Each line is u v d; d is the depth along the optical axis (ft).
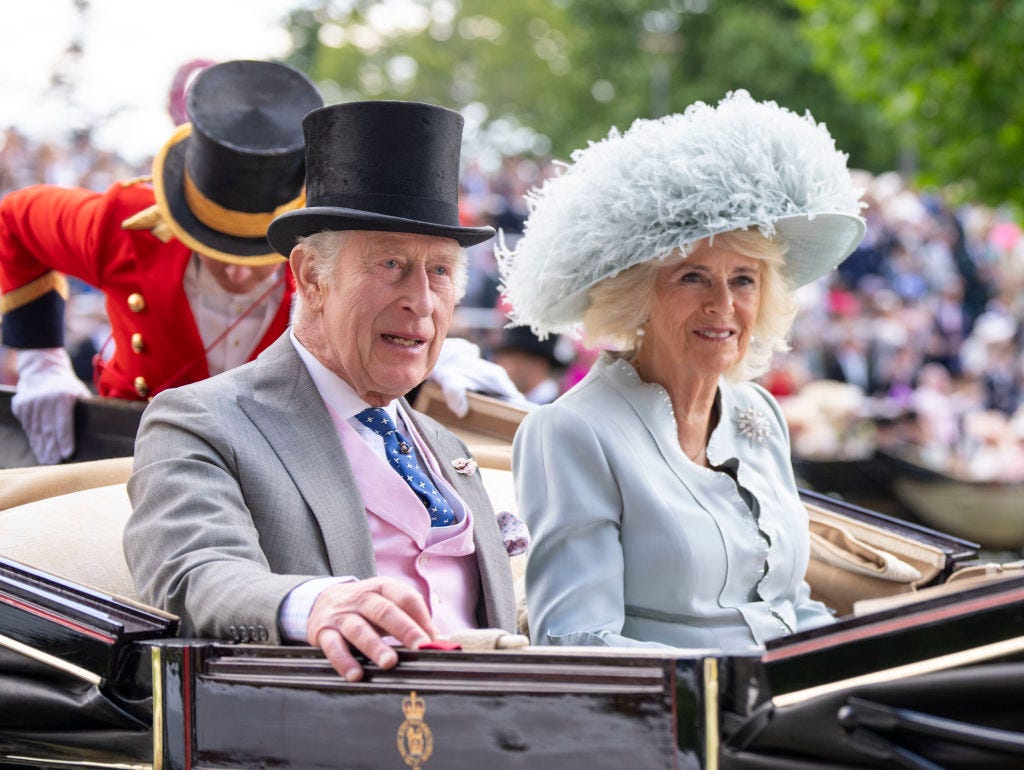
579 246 11.62
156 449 10.36
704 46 151.84
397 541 10.89
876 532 13.26
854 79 51.31
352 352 10.79
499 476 14.07
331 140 10.73
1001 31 46.11
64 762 9.39
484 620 11.28
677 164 11.22
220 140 14.61
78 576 11.25
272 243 11.23
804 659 7.73
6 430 16.24
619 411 11.68
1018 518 26.55
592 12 165.78
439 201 10.80
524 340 28.35
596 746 7.97
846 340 53.01
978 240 59.67
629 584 11.37
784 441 12.67
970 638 7.50
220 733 8.87
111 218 16.14
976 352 53.98
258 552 9.95
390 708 8.41
